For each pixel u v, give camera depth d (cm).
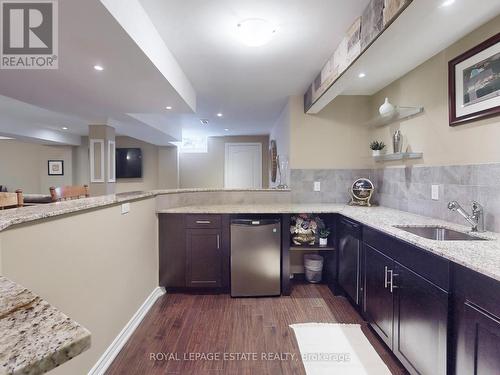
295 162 351
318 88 285
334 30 206
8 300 53
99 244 178
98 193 470
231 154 759
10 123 522
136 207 238
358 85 310
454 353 129
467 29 190
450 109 210
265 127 614
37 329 44
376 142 313
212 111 458
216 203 340
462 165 202
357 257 245
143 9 180
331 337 214
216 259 291
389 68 260
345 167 350
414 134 260
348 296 278
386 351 197
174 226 290
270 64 266
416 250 158
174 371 178
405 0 134
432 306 142
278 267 288
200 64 266
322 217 324
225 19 192
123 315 211
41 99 298
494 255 126
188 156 767
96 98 292
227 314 251
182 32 208
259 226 284
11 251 113
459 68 202
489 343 109
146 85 247
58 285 140
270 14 185
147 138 610
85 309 162
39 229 128
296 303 274
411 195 263
